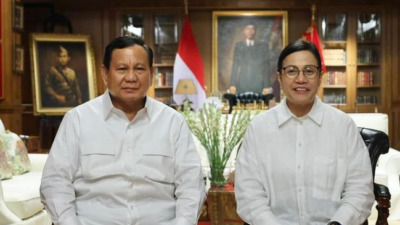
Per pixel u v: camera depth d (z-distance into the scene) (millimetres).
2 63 6715
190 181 2246
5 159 4102
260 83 9008
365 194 2268
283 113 2330
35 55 8531
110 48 2221
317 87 2283
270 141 2316
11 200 3391
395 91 8875
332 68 8891
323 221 2248
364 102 8914
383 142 2830
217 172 3465
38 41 8562
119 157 2201
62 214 2117
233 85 9031
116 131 2221
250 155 2342
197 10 9031
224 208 3287
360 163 2305
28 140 6109
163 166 2232
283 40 8922
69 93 8648
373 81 8906
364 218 2275
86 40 8766
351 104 8883
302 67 2248
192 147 2318
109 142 2205
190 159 2281
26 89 9352
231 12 8930
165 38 8969
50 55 8602
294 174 2264
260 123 2357
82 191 2217
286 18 8898
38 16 9281
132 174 2184
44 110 8531
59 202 2135
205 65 9070
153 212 2201
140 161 2207
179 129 2301
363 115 4969
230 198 3275
